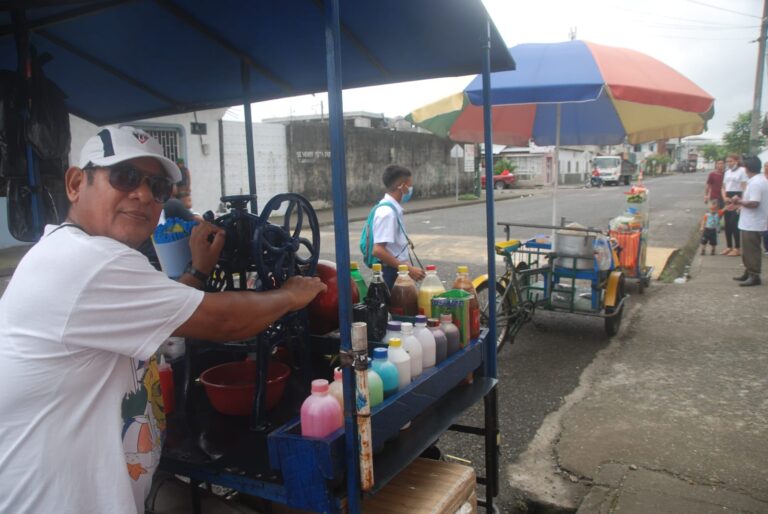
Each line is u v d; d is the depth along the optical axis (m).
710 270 8.76
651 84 5.13
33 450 1.32
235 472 1.67
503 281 5.40
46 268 1.31
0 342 1.32
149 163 1.50
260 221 1.88
